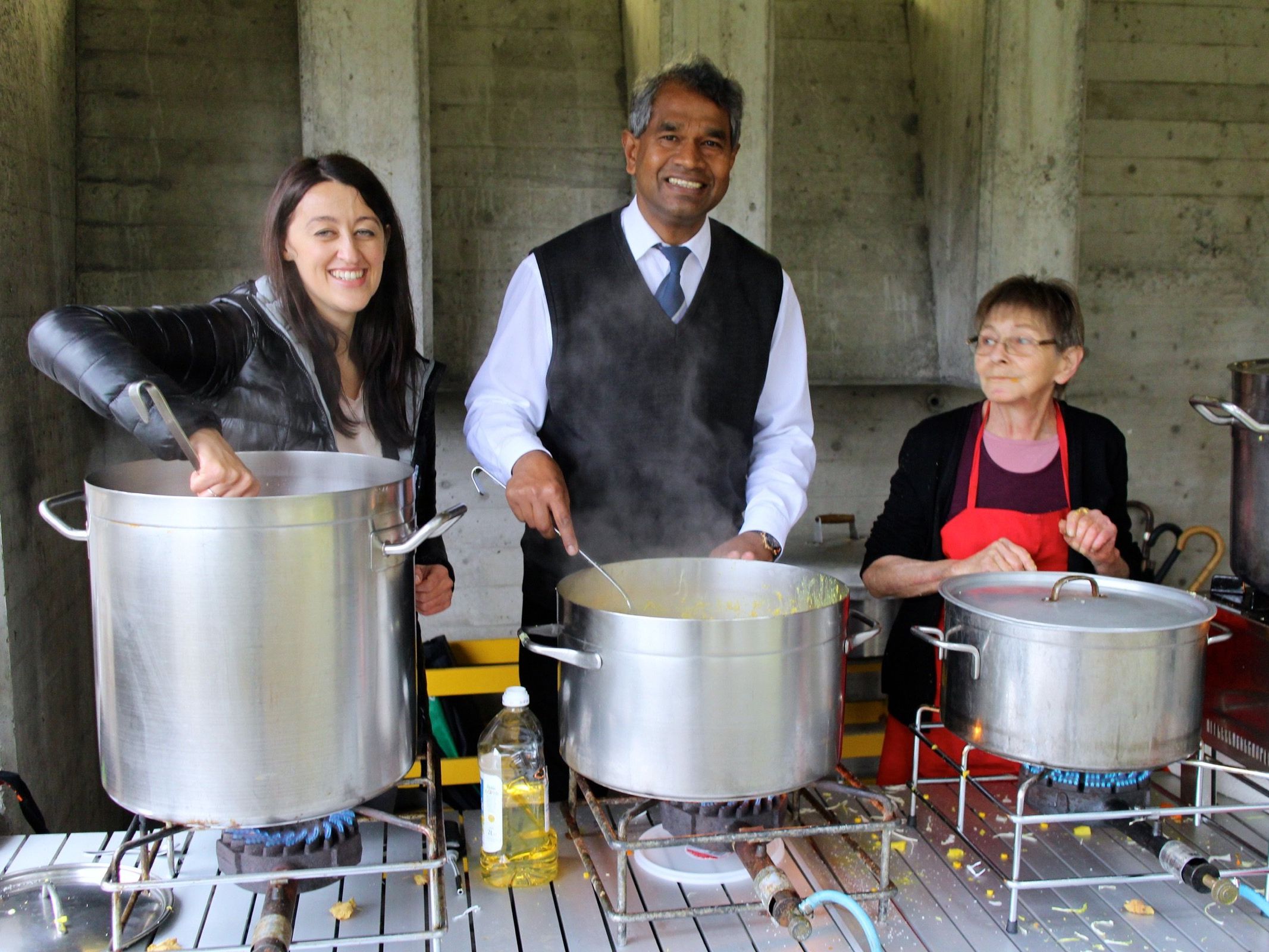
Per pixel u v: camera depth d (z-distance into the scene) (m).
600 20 3.25
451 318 3.14
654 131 1.90
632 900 1.35
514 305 2.03
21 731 2.10
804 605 1.40
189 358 1.42
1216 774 1.81
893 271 3.38
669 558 1.48
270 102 3.04
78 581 2.63
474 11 3.18
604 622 1.20
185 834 1.50
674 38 2.78
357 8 2.67
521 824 1.40
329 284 1.56
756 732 1.18
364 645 1.11
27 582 2.19
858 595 2.78
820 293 3.33
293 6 3.07
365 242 1.57
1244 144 3.62
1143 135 3.55
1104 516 1.78
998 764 1.93
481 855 1.46
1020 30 2.99
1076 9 3.00
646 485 2.01
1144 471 3.71
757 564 1.46
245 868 1.29
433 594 1.75
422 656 1.70
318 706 1.08
